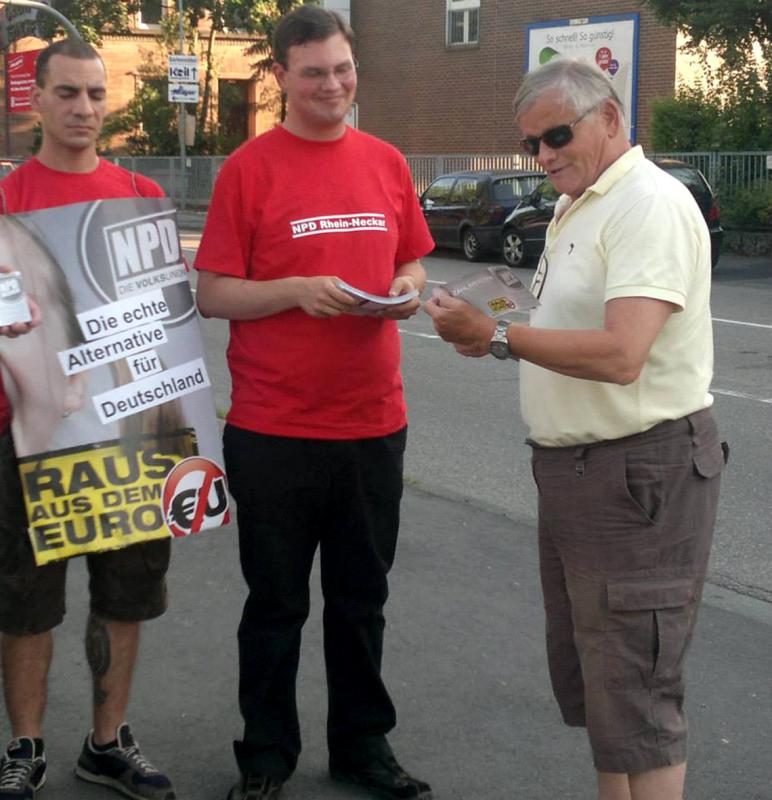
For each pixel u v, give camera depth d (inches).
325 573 136.7
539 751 145.6
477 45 1163.3
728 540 229.8
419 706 156.6
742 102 871.7
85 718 153.6
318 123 126.3
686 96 928.3
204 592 194.9
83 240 123.0
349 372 128.1
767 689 163.0
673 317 107.3
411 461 289.4
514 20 1121.4
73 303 123.0
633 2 1016.2
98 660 134.0
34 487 123.6
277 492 129.6
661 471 108.4
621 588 108.2
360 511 133.0
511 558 214.1
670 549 109.1
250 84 1528.1
